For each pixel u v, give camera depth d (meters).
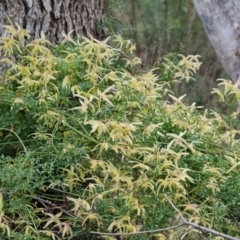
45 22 1.99
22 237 1.40
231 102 1.74
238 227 1.55
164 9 4.20
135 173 1.57
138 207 1.44
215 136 1.71
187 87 3.96
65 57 1.79
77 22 2.07
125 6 3.90
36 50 1.73
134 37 3.82
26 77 1.63
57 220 1.47
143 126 1.61
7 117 1.64
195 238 1.57
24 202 1.45
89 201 1.49
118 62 2.08
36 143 1.63
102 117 1.58
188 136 1.61
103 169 1.50
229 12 2.46
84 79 1.71
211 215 1.52
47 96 1.62
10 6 1.95
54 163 1.55
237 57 2.49
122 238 1.51
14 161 1.49
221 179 1.54
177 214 1.52
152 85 1.74
